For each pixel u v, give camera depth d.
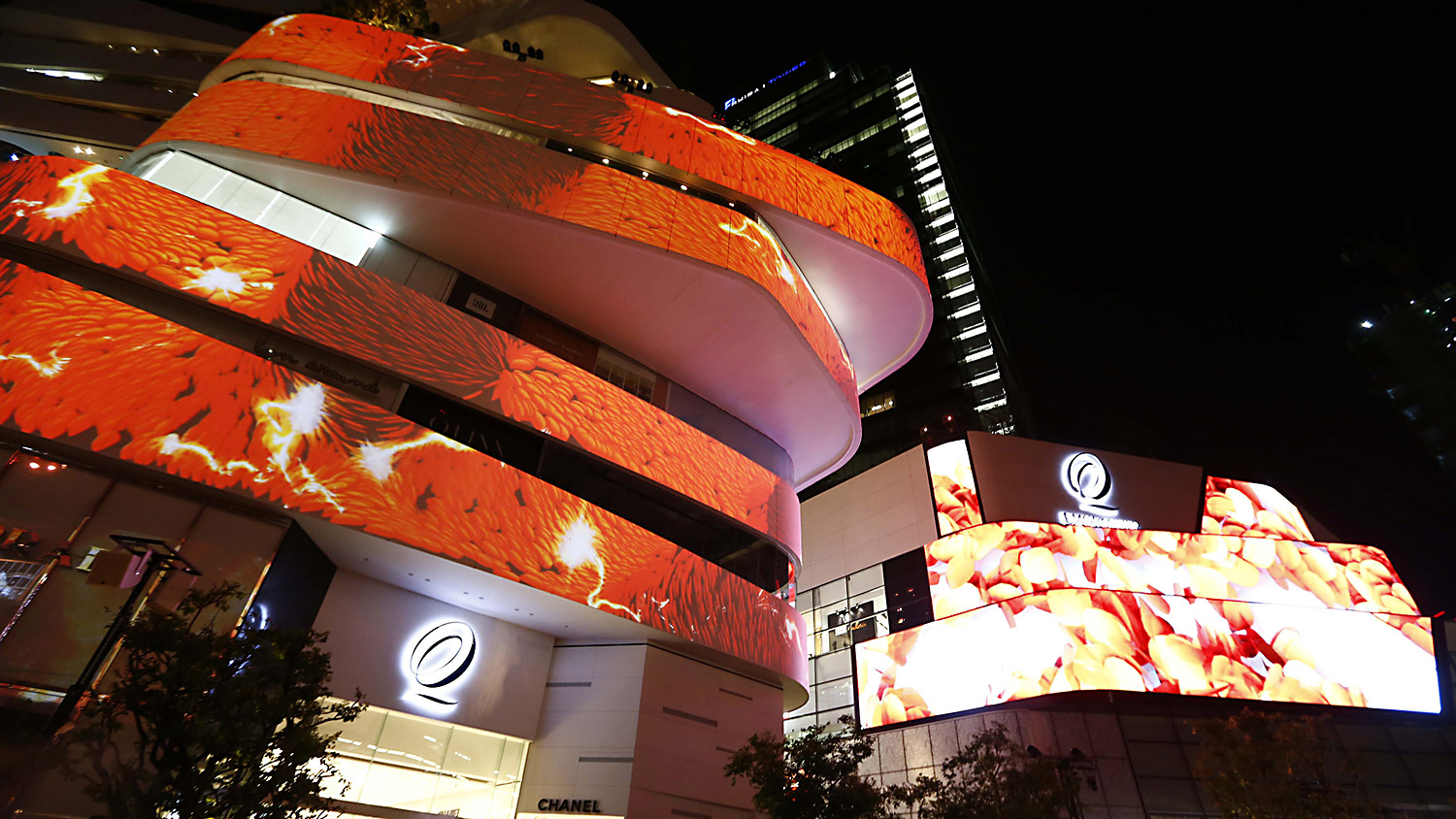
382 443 19.78
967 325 75.50
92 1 41.12
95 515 15.87
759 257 27.86
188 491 17.16
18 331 15.91
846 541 45.81
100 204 18.17
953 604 37.53
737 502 28.95
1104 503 41.16
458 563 20.00
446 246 24.70
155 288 18.23
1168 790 30.52
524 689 24.50
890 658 37.94
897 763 35.03
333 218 23.45
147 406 16.64
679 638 24.69
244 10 45.00
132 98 39.72
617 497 25.14
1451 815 31.36
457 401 22.28
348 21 26.31
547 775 23.64
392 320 21.75
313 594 19.83
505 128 25.95
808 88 111.94
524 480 22.42
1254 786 23.56
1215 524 41.19
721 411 32.16
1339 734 33.09
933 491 42.22
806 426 33.69
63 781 14.18
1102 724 32.03
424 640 22.45
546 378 24.72
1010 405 68.31
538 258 25.20
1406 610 37.41
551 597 22.05
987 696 33.19
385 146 23.09
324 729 19.98
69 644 14.86
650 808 23.05
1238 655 33.56
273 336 19.64
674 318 27.72
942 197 86.88
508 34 41.94
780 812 19.70
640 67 43.22
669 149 27.66
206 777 11.61
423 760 21.86
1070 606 33.44
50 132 37.97
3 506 14.99
